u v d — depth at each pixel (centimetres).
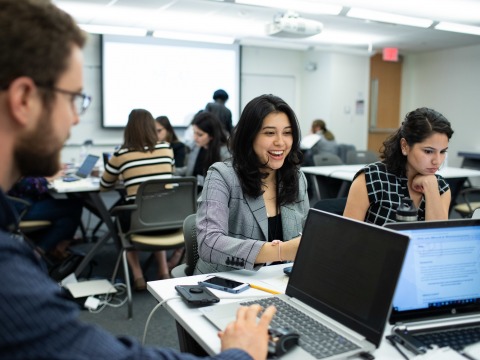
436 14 573
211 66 776
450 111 873
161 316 268
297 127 170
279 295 123
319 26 520
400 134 168
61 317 63
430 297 109
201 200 166
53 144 69
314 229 119
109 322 259
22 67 63
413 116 163
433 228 111
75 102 72
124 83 711
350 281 105
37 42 64
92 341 65
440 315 110
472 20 605
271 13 574
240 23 634
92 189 319
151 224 282
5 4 64
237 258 145
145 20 612
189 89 761
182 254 346
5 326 57
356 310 101
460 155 821
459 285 112
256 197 168
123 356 67
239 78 805
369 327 97
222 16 593
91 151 702
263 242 146
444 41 773
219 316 112
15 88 63
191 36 704
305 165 639
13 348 58
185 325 113
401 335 103
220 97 582
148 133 304
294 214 176
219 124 358
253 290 135
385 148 176
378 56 900
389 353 98
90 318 264
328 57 834
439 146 159
